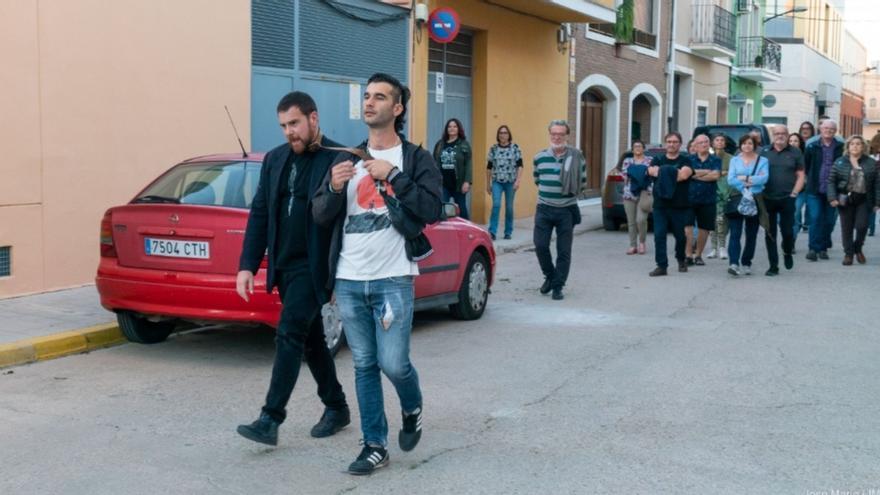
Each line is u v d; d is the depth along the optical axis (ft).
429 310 33.24
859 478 16.69
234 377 23.70
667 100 91.35
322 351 18.69
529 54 64.54
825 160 45.83
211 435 19.08
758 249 51.31
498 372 24.40
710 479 16.61
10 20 30.83
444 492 16.01
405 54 51.62
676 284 39.17
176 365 24.89
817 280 40.19
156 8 35.68
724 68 110.83
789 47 142.31
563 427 19.67
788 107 143.23
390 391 22.58
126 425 19.69
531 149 65.72
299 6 43.73
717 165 42.47
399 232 16.22
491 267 32.45
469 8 56.75
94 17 33.45
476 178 60.49
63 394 22.00
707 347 27.30
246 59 39.91
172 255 23.89
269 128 42.52
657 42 87.97
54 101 32.35
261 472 16.97
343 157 16.58
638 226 49.08
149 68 35.55
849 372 24.38
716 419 20.22
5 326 27.14
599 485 16.31
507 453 18.02
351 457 17.80
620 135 81.46
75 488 16.12
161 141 36.24
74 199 33.27
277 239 17.72
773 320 31.40
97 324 27.68
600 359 25.84
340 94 46.96
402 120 16.80
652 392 22.41
